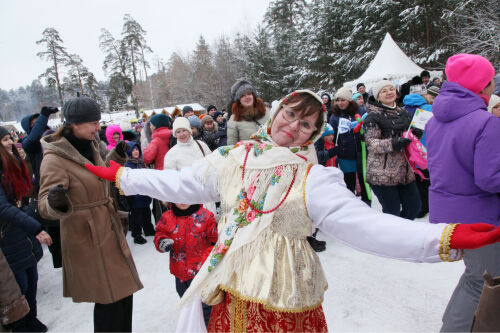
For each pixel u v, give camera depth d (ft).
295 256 3.64
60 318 9.86
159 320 9.15
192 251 8.29
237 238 3.75
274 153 3.79
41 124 12.85
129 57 173.88
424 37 51.60
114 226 7.11
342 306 8.62
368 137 10.75
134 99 168.14
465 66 5.82
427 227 2.99
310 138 4.04
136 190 4.42
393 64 35.40
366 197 14.24
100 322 6.86
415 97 13.94
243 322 3.63
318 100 3.83
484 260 5.35
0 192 7.13
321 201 3.47
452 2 45.50
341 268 10.67
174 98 170.30
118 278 6.92
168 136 15.34
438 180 6.24
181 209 8.32
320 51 68.74
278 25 107.24
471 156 5.66
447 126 6.00
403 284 9.39
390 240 3.04
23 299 7.53
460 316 5.68
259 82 81.92
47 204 5.88
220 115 24.02
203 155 12.42
